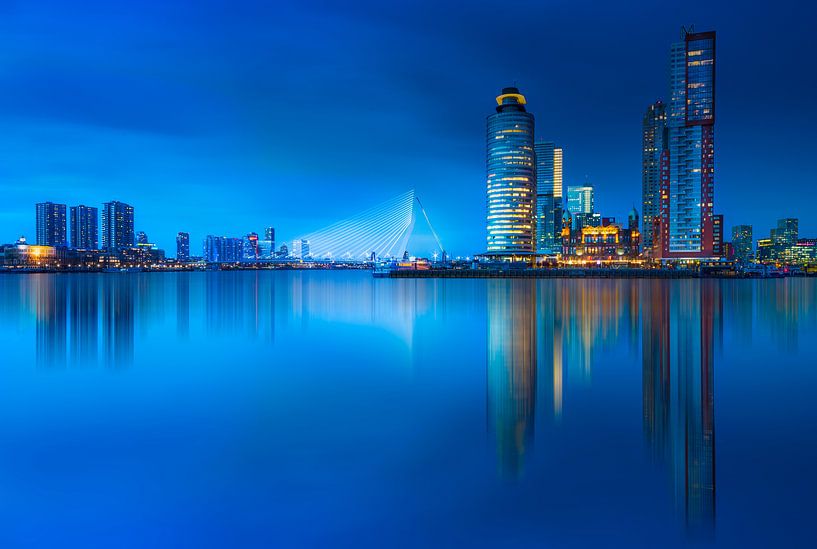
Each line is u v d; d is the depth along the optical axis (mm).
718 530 11336
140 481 13766
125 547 10867
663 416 18844
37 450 15930
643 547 10828
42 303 79250
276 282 185125
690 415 18969
